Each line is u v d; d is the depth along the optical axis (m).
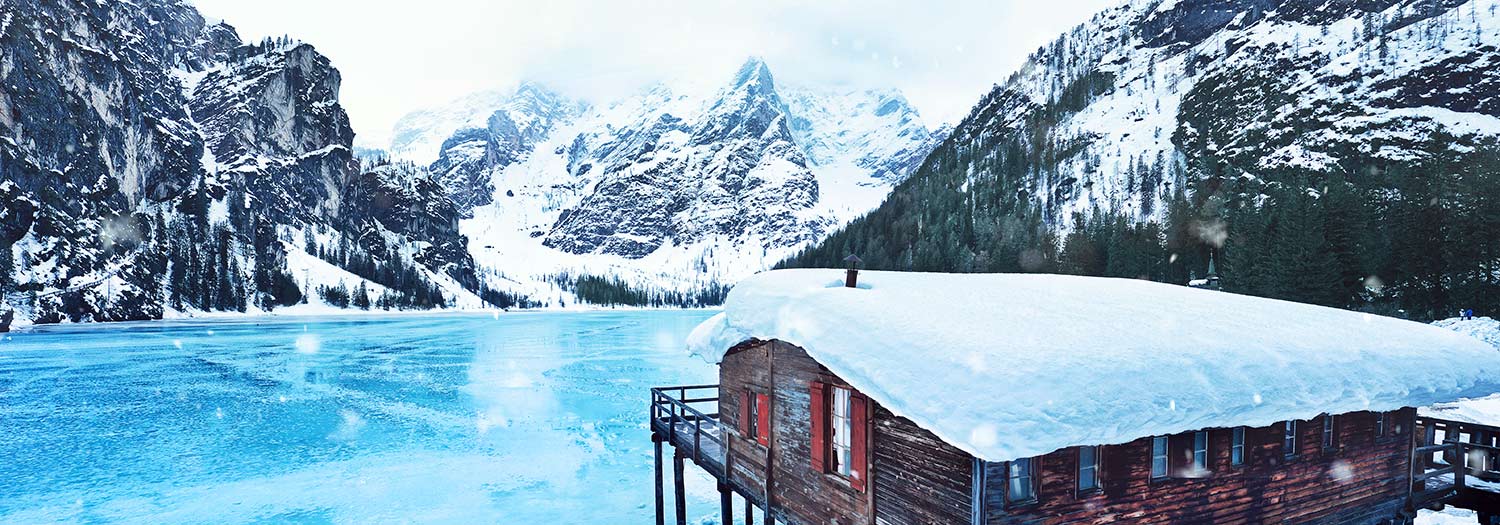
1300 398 9.54
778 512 13.53
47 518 25.08
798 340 10.62
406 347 88.56
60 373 61.09
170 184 196.25
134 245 160.62
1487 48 163.75
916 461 9.89
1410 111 157.00
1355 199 68.00
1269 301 14.06
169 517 25.06
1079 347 9.17
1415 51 175.00
